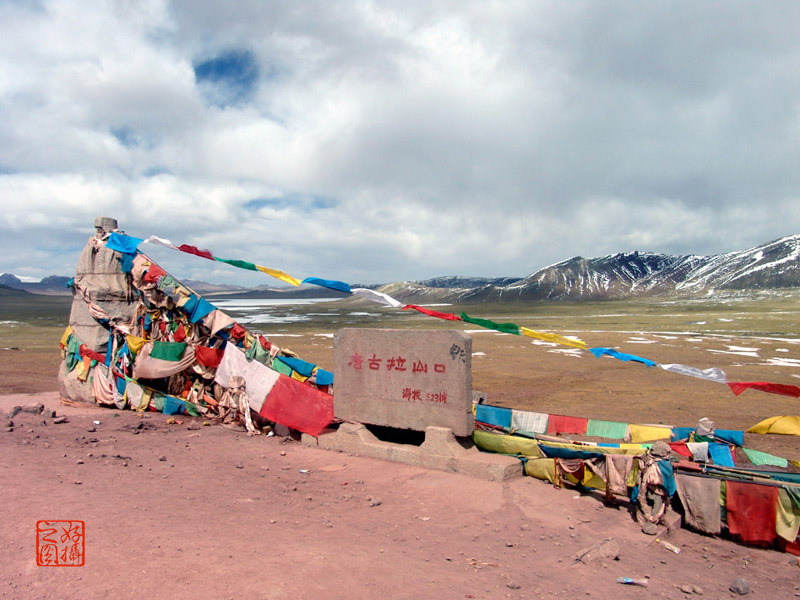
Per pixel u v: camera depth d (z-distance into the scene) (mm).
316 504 9734
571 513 9797
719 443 12000
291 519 8750
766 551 8797
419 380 12680
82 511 7902
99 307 18078
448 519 9328
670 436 13000
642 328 65125
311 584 6141
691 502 9414
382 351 13266
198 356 17000
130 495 9141
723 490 9227
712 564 8156
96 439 13539
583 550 8039
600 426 13586
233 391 16047
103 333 18406
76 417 16359
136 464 11430
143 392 17578
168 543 6977
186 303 16938
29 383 24469
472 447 12695
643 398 22828
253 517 8664
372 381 13414
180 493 9625
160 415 17078
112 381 18094
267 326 73250
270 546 7266
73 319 18734
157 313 17750
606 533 8992
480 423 13992
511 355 39250
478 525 9078
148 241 17312
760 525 8898
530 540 8523
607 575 7340
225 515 8617
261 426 15906
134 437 14180
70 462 11078
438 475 11609
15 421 15297
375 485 11133
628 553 8211
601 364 34375
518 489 10805
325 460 12914
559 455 11359
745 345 44375
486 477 11328
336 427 14812
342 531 8336
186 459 12289
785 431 11875
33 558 6199
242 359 16281
